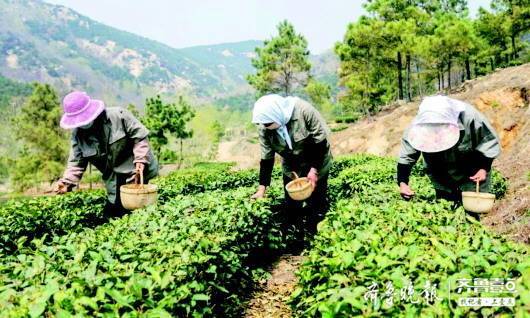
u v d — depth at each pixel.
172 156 40.38
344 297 2.42
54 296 2.38
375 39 35.66
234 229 4.58
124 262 3.19
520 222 7.19
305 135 5.62
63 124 5.64
